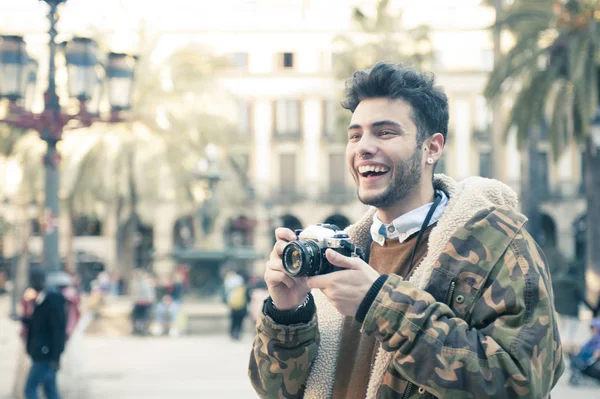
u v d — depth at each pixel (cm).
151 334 1892
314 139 4347
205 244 2231
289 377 198
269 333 197
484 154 4231
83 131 2403
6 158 2470
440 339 165
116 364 1264
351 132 199
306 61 4356
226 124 2631
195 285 2081
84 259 4100
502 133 1600
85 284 3922
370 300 172
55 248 827
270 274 192
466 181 199
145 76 2416
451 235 185
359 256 190
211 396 929
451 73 4222
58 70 2208
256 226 4291
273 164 4369
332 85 4328
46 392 705
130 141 2405
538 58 1540
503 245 178
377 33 2628
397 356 169
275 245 195
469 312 176
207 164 2273
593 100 1421
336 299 174
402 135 191
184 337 1822
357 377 193
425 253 193
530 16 1527
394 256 201
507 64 1538
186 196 2688
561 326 1405
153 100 2450
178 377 1106
